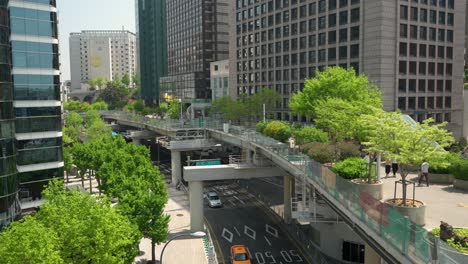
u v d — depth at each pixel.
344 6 81.75
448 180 32.69
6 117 40.66
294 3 96.31
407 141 24.02
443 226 18.66
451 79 84.56
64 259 22.22
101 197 27.64
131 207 33.44
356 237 36.22
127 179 37.19
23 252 19.11
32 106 47.09
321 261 36.12
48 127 48.31
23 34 46.38
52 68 48.56
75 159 58.09
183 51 179.50
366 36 76.81
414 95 78.69
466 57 110.31
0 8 39.88
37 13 47.31
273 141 43.56
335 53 84.50
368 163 30.55
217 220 51.00
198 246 41.22
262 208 55.88
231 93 124.25
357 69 79.25
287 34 99.12
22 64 46.31
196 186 45.97
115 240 23.69
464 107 86.56
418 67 79.12
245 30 116.69
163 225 34.66
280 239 43.91
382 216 19.95
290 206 49.12
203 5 162.38
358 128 35.62
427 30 80.06
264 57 108.25
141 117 99.31
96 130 84.62
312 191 35.12
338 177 26.50
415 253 16.59
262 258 38.69
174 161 71.69
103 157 49.94
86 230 22.83
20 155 46.47
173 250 40.16
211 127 72.94
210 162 50.66
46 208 24.47
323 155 37.06
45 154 48.19
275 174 48.31
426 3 79.25
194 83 164.50
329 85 50.78
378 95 59.12
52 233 21.33
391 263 20.05
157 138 98.00
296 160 36.91
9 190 40.88
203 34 162.75
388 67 75.12
